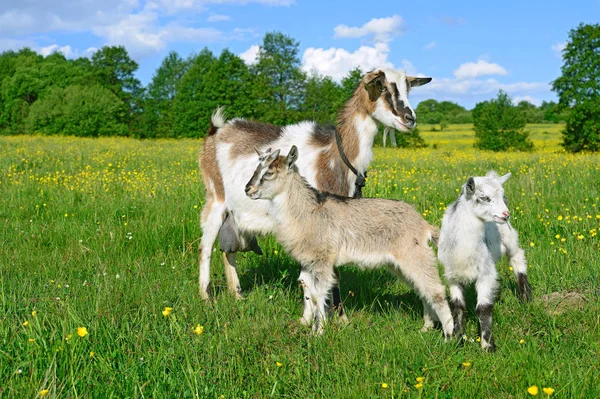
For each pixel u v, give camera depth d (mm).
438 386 3973
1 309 5016
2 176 14250
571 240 7719
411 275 5227
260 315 5395
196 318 5211
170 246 8117
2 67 81875
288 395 3990
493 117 49250
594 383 4000
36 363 3965
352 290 6590
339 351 4609
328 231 5363
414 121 5762
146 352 4383
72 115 59688
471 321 5527
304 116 62656
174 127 63312
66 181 13430
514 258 5965
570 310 5418
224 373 4086
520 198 10828
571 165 16719
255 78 63844
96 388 3787
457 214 4992
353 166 6105
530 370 4160
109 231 8633
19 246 8078
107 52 82812
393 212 5316
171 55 93750
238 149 6543
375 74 5863
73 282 6336
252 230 6348
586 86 46000
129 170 16984
